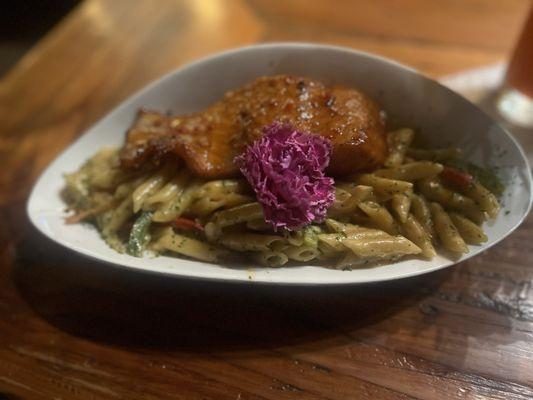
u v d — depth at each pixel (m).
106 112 0.34
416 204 0.23
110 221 0.25
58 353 0.23
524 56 0.29
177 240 0.24
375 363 0.21
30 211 0.25
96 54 0.37
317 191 0.21
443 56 0.34
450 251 0.22
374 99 0.28
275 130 0.22
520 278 0.23
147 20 0.39
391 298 0.23
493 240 0.22
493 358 0.21
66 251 0.26
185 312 0.24
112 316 0.24
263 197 0.21
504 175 0.23
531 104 0.30
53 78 0.36
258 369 0.22
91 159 0.28
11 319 0.24
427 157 0.26
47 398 0.21
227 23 0.38
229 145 0.24
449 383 0.21
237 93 0.26
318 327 0.23
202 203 0.24
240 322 0.23
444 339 0.22
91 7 0.41
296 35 0.37
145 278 0.25
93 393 0.21
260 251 0.23
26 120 0.33
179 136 0.25
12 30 0.55
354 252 0.22
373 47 0.35
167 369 0.22
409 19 0.37
